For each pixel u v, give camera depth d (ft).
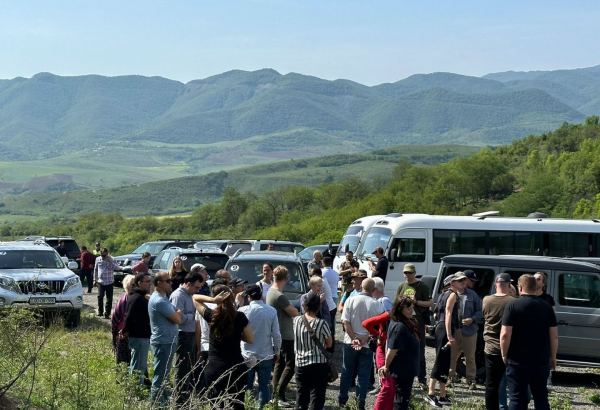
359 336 37.22
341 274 48.14
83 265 101.55
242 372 32.63
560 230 79.71
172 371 33.53
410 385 32.37
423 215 82.28
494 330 34.47
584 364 48.52
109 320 71.36
